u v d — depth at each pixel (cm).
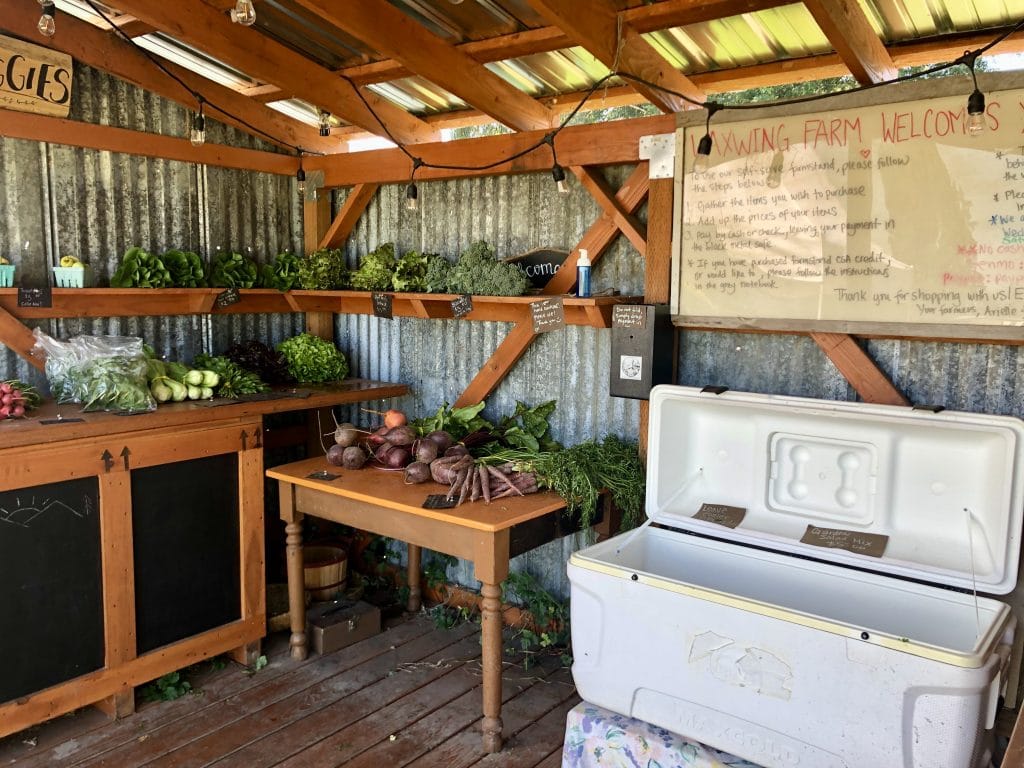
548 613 379
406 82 385
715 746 224
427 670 358
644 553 292
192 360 422
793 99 275
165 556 326
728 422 289
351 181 435
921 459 248
